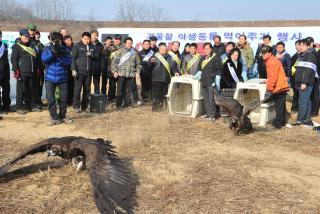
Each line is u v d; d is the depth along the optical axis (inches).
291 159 173.9
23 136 196.7
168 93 244.7
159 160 165.5
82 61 244.8
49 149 132.5
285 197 137.2
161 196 134.3
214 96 208.8
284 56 278.1
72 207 126.6
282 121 221.3
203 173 153.8
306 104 229.0
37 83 257.9
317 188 145.4
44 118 235.1
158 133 203.8
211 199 133.7
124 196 96.8
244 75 248.1
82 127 213.6
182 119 233.9
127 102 268.5
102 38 387.5
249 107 200.7
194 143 189.8
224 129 213.3
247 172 156.2
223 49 280.7
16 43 239.5
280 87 215.3
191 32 369.1
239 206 130.0
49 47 212.2
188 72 258.7
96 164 105.9
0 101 249.1
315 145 193.2
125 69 262.1
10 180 143.7
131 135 198.8
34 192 135.3
